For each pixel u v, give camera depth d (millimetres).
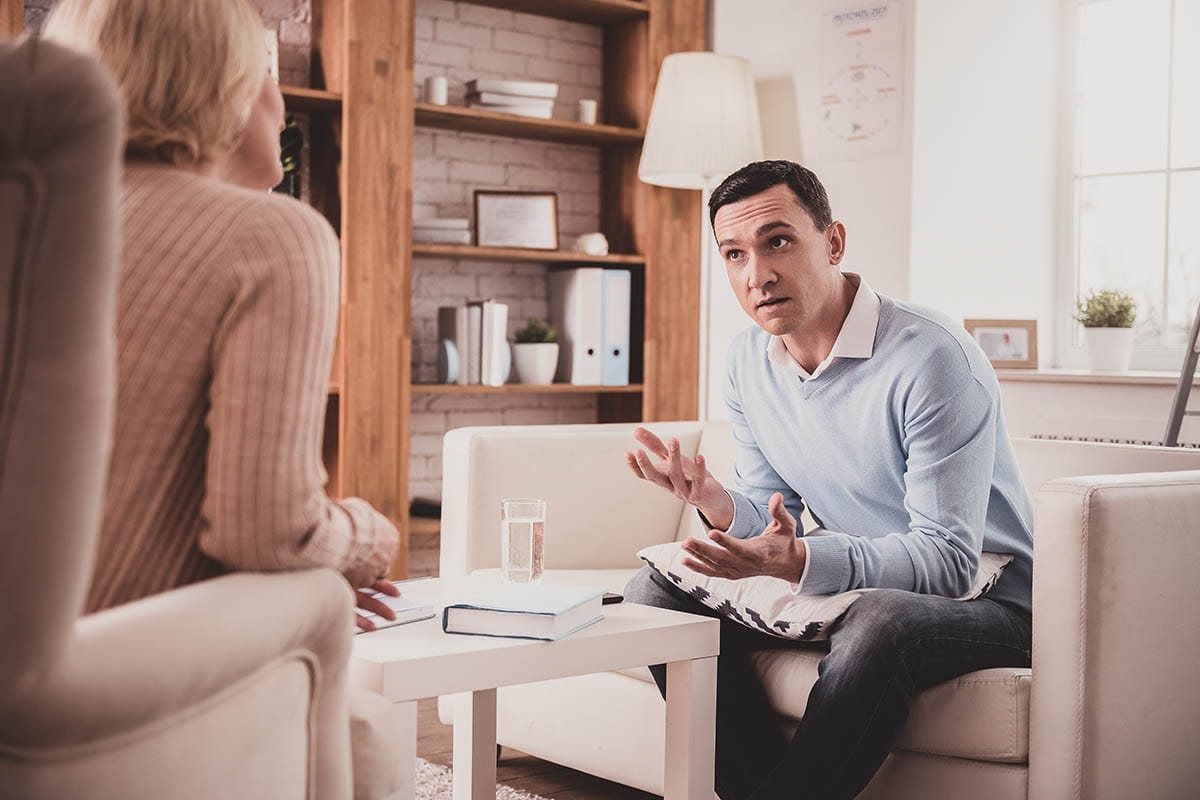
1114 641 1915
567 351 4746
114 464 1143
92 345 857
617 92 4957
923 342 2158
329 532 1201
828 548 2020
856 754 1930
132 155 1240
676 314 4883
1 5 3602
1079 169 4441
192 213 1182
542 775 2762
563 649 1745
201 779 1037
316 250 1186
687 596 2266
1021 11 4375
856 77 4309
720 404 4891
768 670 2164
